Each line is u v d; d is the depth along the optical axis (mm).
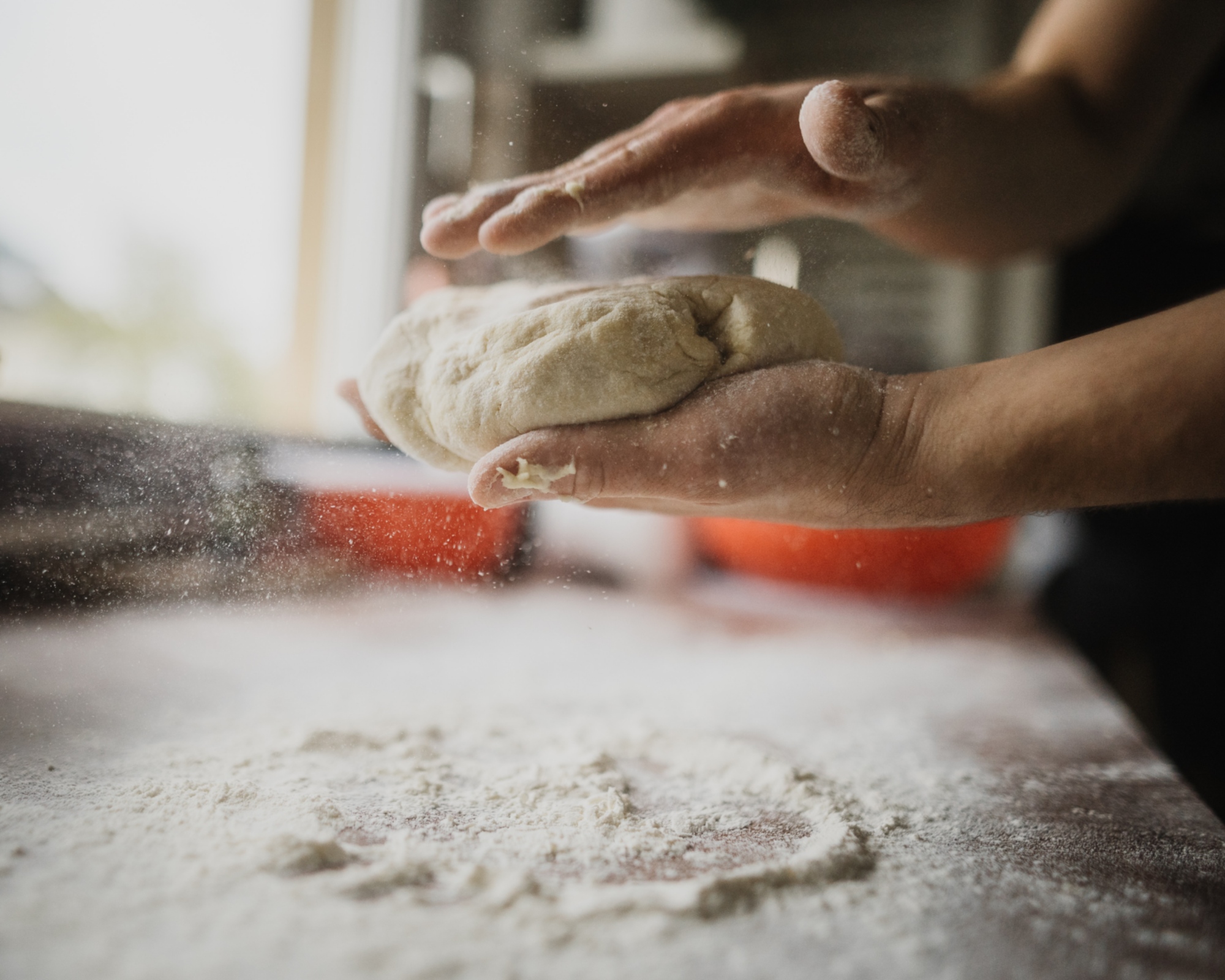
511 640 1573
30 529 1029
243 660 1325
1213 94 2119
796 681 1380
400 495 1153
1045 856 768
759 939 597
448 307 949
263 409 2258
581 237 1401
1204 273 2242
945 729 1159
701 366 811
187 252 2062
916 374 816
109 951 540
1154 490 741
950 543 1885
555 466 767
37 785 810
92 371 1979
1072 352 760
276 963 536
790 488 796
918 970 572
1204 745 1710
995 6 2582
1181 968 592
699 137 839
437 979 527
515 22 1669
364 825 759
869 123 800
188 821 734
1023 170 1184
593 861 715
